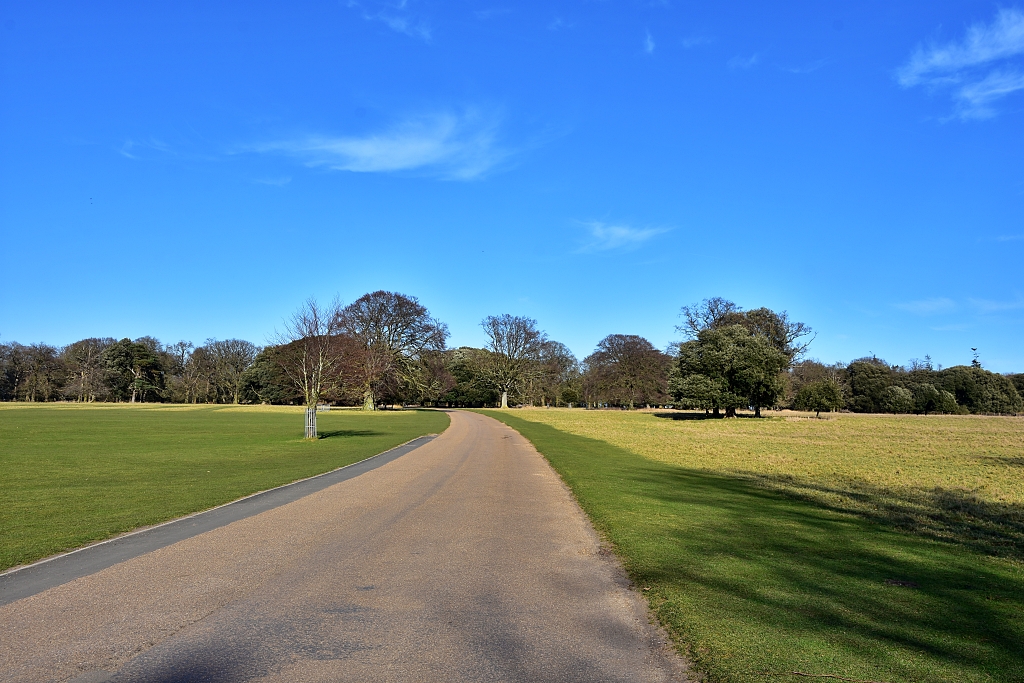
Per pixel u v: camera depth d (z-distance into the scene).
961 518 12.98
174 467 20.14
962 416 80.69
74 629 5.65
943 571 7.96
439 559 8.41
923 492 17.17
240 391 113.88
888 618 6.02
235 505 12.85
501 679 4.66
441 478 17.61
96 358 116.00
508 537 9.89
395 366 83.31
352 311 82.00
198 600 6.53
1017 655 5.10
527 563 8.28
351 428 44.97
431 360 88.94
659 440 38.06
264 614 6.10
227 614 6.09
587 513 12.15
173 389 119.06
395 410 87.50
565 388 122.88
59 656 5.02
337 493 14.59
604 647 5.35
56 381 113.31
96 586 7.03
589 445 31.62
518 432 41.84
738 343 73.75
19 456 22.91
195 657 5.02
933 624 5.86
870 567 8.09
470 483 16.55
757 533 10.29
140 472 18.69
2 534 9.88
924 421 66.88
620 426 54.41
